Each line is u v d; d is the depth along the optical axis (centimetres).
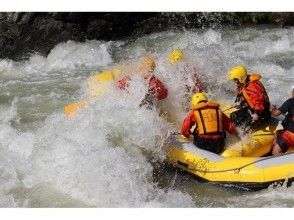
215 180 931
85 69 1683
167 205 891
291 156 913
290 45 1766
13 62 1772
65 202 905
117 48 1862
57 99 1366
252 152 966
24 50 1825
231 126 960
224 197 912
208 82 1239
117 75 1170
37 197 919
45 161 994
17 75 1639
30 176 973
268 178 897
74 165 956
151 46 1847
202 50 1396
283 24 1958
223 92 1235
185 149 978
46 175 970
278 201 879
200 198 912
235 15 1992
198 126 952
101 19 1905
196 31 1955
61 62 1753
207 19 2008
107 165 947
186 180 962
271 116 1026
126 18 1948
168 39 1898
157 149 1008
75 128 1068
